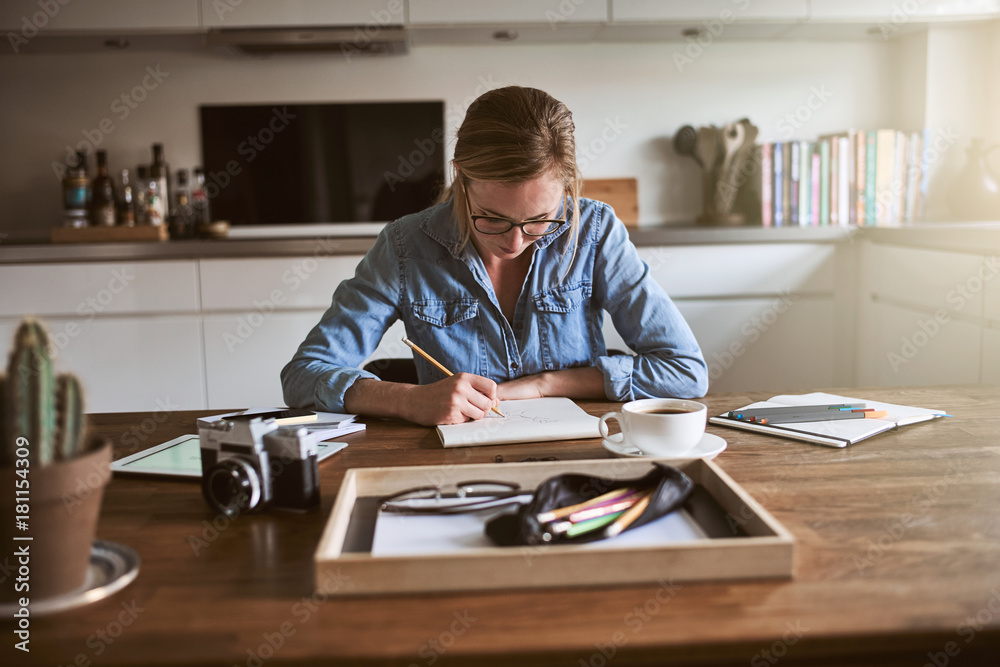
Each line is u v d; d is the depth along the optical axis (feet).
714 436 3.49
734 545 2.17
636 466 2.81
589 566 2.16
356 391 4.12
